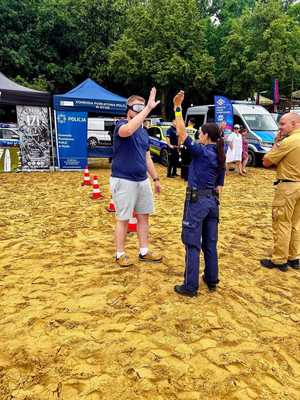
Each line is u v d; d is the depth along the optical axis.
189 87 27.91
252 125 15.88
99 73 28.78
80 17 29.06
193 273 3.68
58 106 13.00
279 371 2.75
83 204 7.99
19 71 27.73
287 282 4.26
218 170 3.62
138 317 3.32
